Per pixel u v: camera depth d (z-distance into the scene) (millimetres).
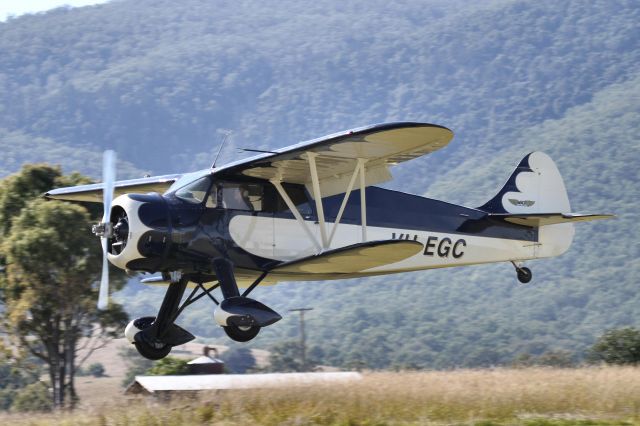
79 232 82250
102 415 36281
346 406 38156
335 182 44812
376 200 47031
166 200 41344
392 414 37781
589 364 49688
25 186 90688
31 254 80562
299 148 39969
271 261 43219
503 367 48156
